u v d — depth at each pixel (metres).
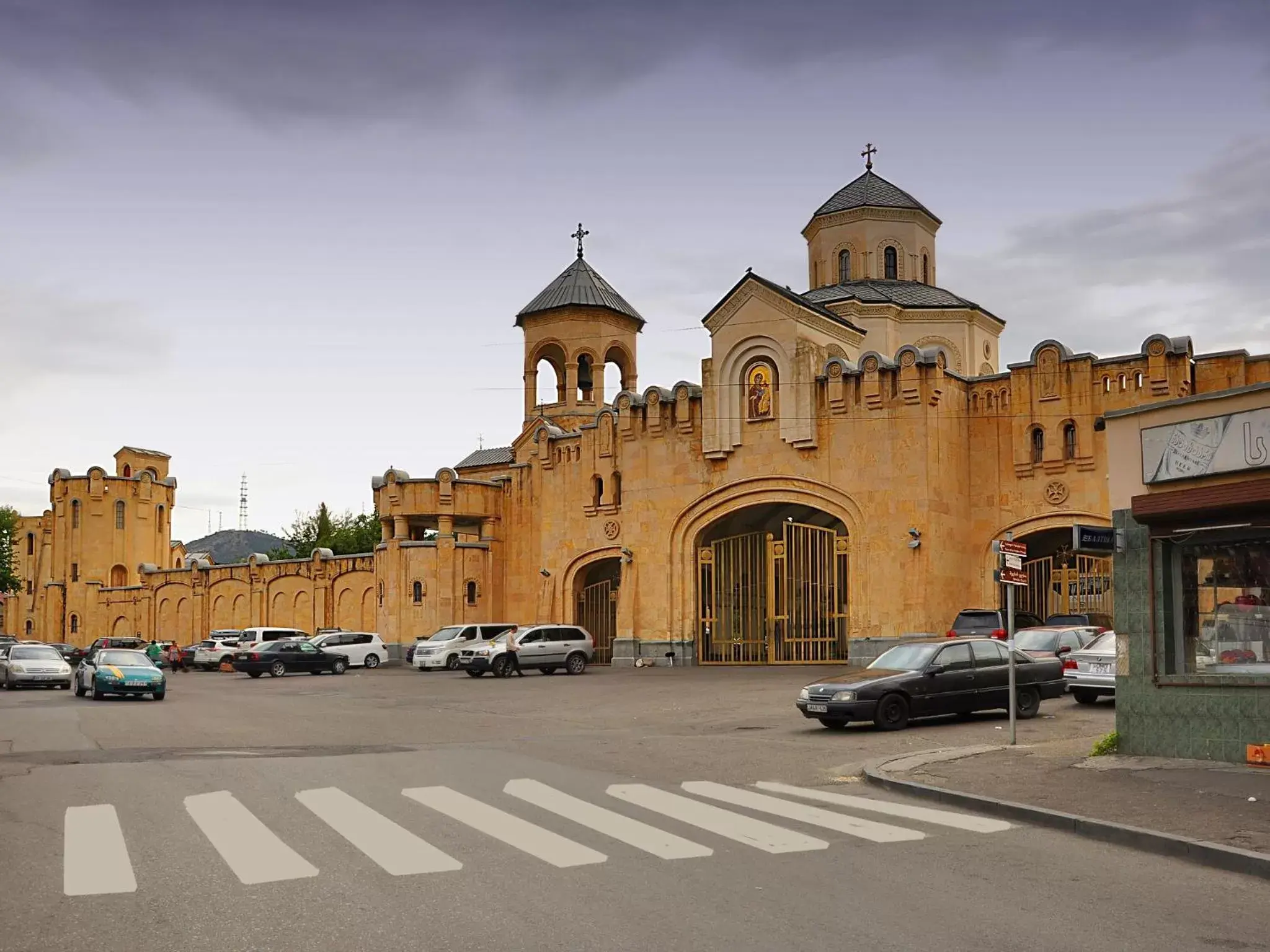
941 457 38.69
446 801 13.07
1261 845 10.11
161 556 89.06
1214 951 7.51
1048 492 37.91
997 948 7.50
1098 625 33.06
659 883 9.12
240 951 7.50
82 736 21.48
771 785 14.57
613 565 49.44
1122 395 36.56
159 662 56.16
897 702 20.97
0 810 12.77
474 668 41.34
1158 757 15.24
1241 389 14.55
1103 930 7.92
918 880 9.27
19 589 83.94
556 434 50.19
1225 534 14.81
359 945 7.58
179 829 11.49
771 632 41.94
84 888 9.13
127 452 90.56
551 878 9.28
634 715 26.23
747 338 42.59
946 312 47.50
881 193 50.56
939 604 38.06
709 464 43.75
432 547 54.41
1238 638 14.84
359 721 25.02
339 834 11.12
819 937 7.71
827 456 40.53
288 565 68.31
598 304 59.00
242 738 21.28
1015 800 12.51
